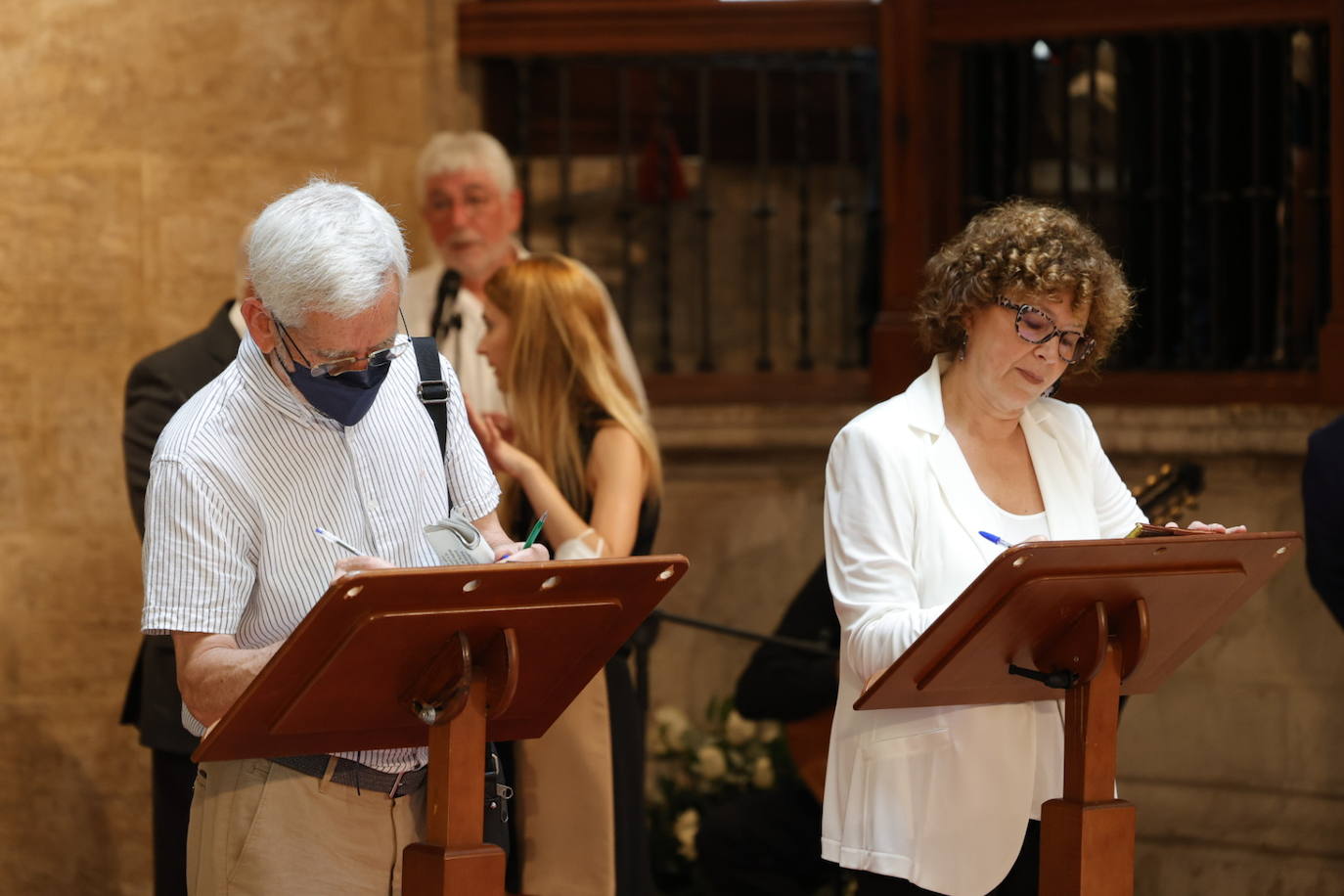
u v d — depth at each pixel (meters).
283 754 3.43
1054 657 3.86
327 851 3.80
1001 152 7.87
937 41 7.93
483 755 3.43
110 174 7.38
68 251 7.34
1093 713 3.83
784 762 7.55
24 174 7.27
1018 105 8.03
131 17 7.39
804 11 8.20
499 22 8.27
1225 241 7.83
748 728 7.68
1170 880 7.41
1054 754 4.38
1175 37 7.64
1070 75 8.07
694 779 7.68
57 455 7.34
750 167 9.64
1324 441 5.97
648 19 8.26
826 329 9.62
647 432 5.76
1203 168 7.91
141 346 7.43
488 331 5.87
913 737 4.20
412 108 8.05
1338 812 7.18
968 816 4.19
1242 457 7.35
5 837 7.35
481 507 4.10
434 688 3.37
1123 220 8.02
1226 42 7.77
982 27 7.83
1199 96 7.89
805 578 8.19
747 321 9.67
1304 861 7.22
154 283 7.45
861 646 4.10
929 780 4.19
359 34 7.99
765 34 8.26
